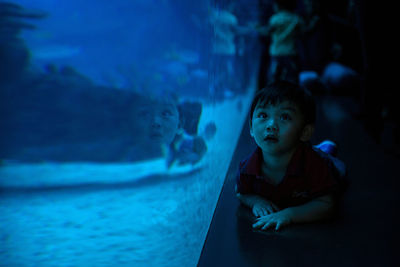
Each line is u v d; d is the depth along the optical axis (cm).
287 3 455
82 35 40
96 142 44
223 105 201
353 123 329
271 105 131
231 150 232
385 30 273
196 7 95
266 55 501
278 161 138
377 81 291
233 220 136
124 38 45
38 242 46
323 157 142
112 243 54
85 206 48
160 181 65
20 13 36
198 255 102
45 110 38
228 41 228
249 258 108
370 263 106
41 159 40
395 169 199
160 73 61
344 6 599
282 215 133
